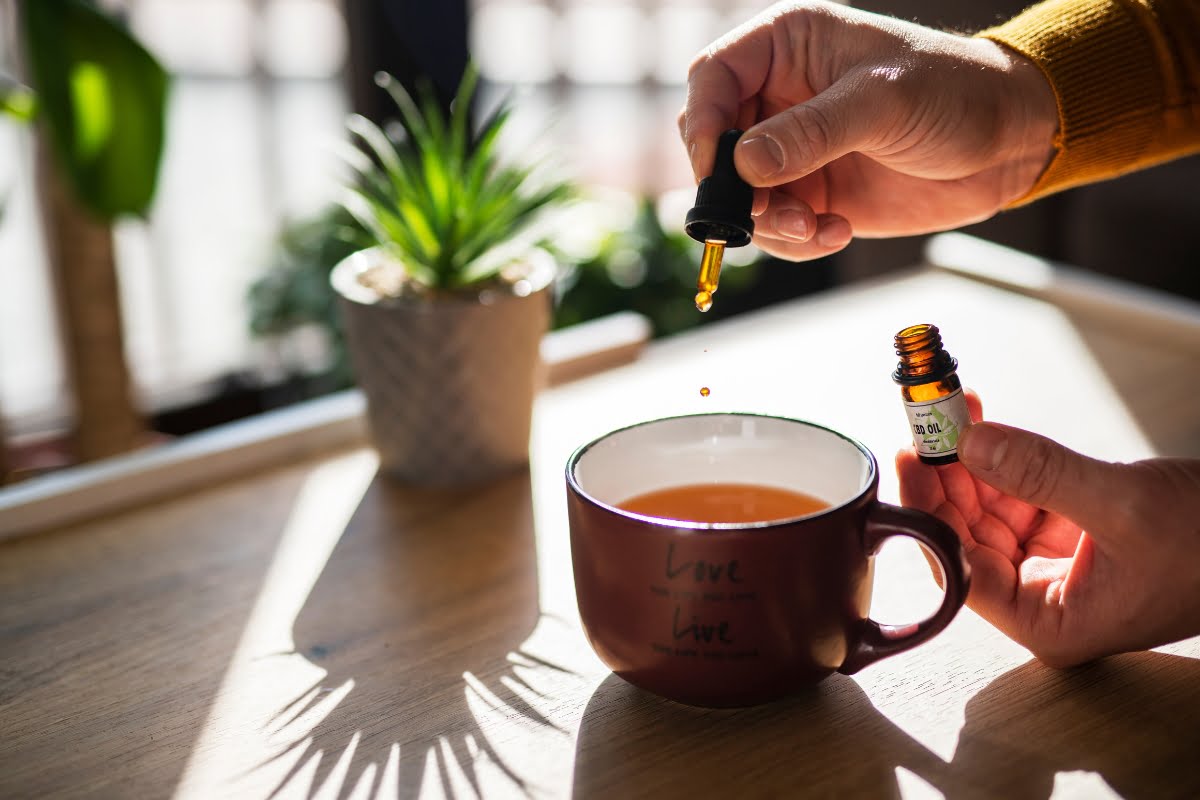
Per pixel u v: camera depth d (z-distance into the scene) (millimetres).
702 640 478
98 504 669
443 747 498
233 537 647
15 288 1713
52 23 946
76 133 990
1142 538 490
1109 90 630
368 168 728
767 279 2023
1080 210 1455
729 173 527
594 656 547
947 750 487
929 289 923
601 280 1815
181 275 1870
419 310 660
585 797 472
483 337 667
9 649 564
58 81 965
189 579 612
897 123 579
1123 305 843
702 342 852
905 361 527
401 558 625
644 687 502
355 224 1716
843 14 612
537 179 733
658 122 2141
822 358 816
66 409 1793
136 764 496
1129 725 495
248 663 551
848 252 1764
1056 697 511
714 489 547
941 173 632
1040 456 496
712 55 611
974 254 952
